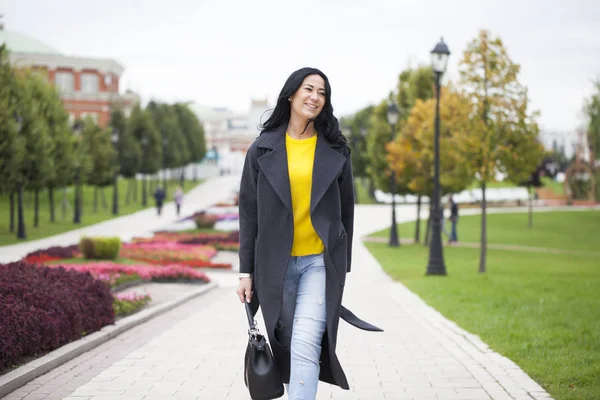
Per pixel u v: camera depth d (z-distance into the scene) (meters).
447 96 26.09
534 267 22.30
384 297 13.66
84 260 18.75
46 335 7.23
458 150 20.25
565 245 34.78
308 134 4.14
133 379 6.41
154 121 71.44
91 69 80.50
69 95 79.00
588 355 7.20
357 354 7.79
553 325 9.16
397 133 33.75
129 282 15.27
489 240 36.97
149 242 27.12
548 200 71.81
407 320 10.47
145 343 8.45
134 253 21.92
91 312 8.80
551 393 5.83
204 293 15.35
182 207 56.56
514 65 19.59
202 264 21.25
